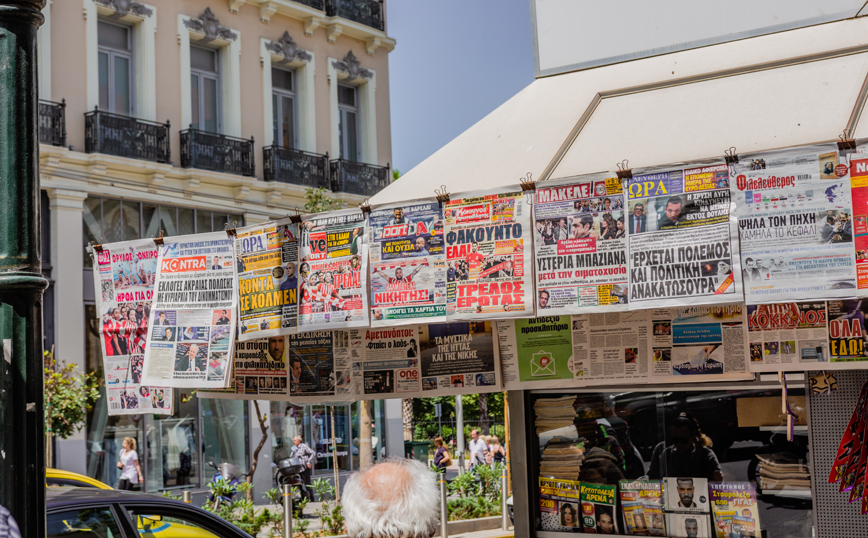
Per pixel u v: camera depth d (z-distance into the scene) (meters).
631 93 3.92
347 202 23.19
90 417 17.70
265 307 3.62
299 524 13.09
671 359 3.40
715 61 3.90
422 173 3.90
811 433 3.90
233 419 20.03
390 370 3.94
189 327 3.84
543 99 4.23
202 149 19.97
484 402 41.38
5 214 2.16
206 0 20.53
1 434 2.09
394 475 2.28
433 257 3.18
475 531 13.28
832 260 2.55
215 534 4.71
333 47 23.52
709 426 4.19
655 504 4.29
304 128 22.67
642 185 2.84
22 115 2.20
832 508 3.83
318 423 21.73
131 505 4.43
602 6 4.45
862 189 2.53
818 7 3.89
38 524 2.11
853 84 3.18
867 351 2.98
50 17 17.55
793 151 2.62
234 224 3.75
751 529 4.06
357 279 3.32
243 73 21.28
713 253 2.71
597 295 2.88
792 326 3.11
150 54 19.31
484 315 3.06
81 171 17.83
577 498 4.47
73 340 17.42
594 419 4.47
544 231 2.98
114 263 4.10
